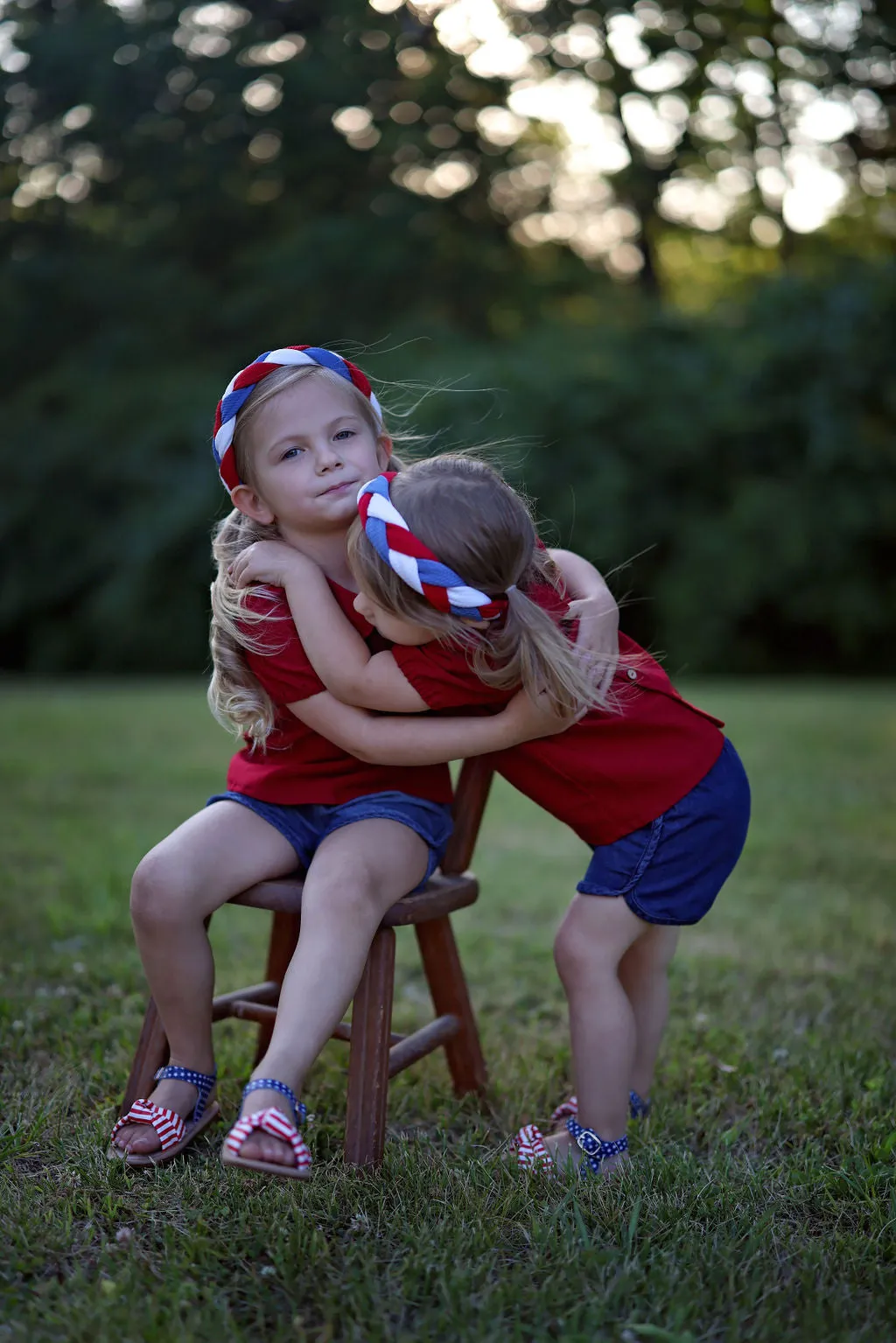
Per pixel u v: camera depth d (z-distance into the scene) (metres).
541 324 14.80
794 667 13.80
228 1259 1.55
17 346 15.28
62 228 14.91
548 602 1.92
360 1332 1.39
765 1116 2.10
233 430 1.98
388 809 1.90
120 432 14.69
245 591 1.93
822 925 3.23
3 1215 1.64
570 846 4.27
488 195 14.98
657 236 15.50
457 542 1.79
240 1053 2.32
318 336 14.85
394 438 2.20
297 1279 1.49
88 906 3.24
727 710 7.48
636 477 13.33
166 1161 1.83
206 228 14.96
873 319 12.91
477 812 2.11
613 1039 1.88
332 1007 1.69
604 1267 1.54
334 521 1.94
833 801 4.82
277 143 14.10
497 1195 1.74
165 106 13.89
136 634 14.45
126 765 5.44
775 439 13.29
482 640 1.79
